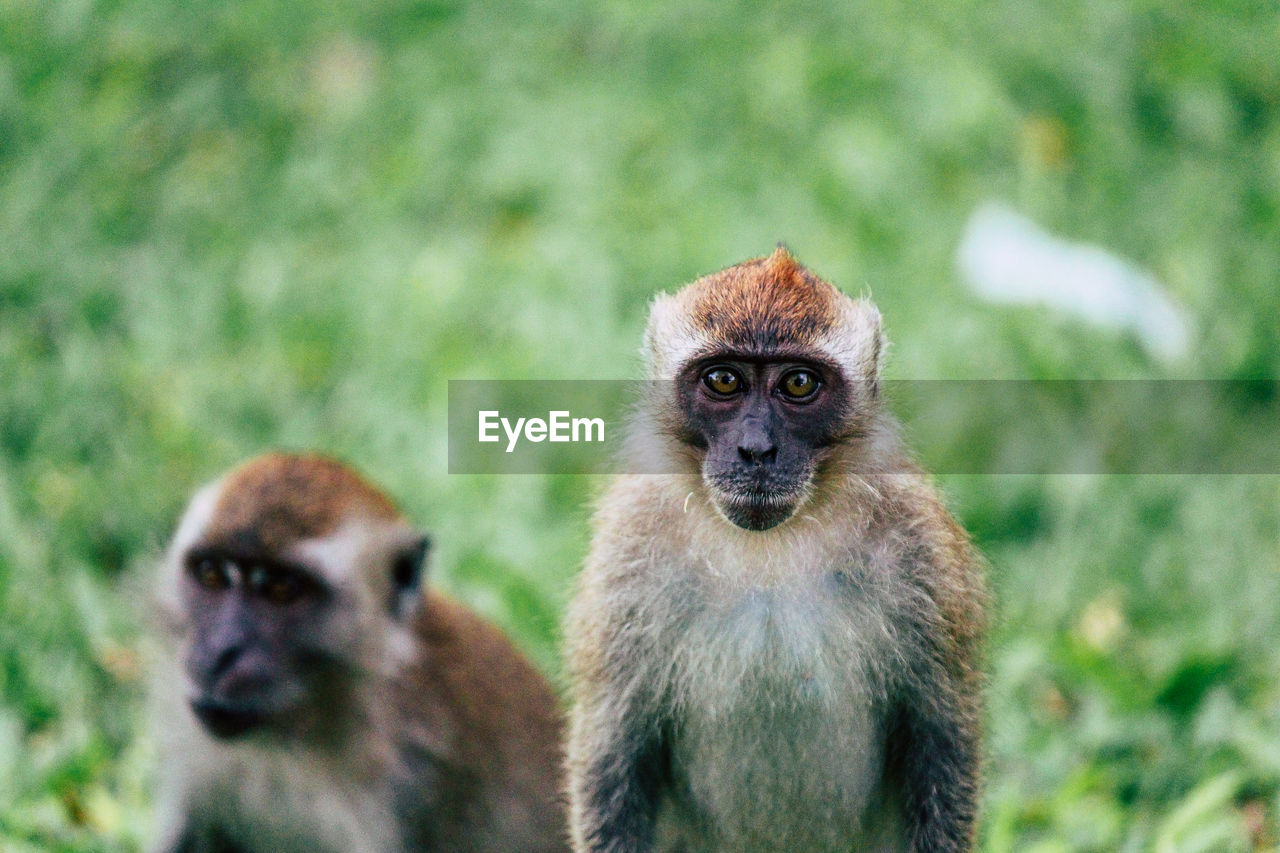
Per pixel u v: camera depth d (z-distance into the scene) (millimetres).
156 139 14641
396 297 12828
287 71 15312
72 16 15617
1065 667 9227
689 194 13828
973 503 11156
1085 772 8422
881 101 14883
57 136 14211
